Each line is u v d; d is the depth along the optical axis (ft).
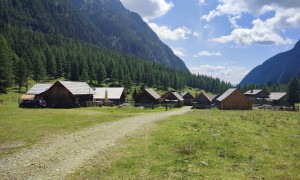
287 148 76.23
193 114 196.54
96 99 340.39
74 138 89.66
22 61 451.53
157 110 256.52
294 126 132.26
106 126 116.26
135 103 350.84
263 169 55.57
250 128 116.57
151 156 65.21
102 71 621.31
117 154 68.44
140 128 109.70
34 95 296.92
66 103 259.80
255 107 431.02
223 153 67.05
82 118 146.61
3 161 64.23
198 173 52.44
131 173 53.57
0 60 389.60
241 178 49.90
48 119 137.80
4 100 314.76
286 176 51.01
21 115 153.79
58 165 60.85
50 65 611.06
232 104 350.43
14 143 82.48
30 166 60.39
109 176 52.65
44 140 86.58
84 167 59.00
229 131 103.50
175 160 60.85
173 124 119.24
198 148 71.97
